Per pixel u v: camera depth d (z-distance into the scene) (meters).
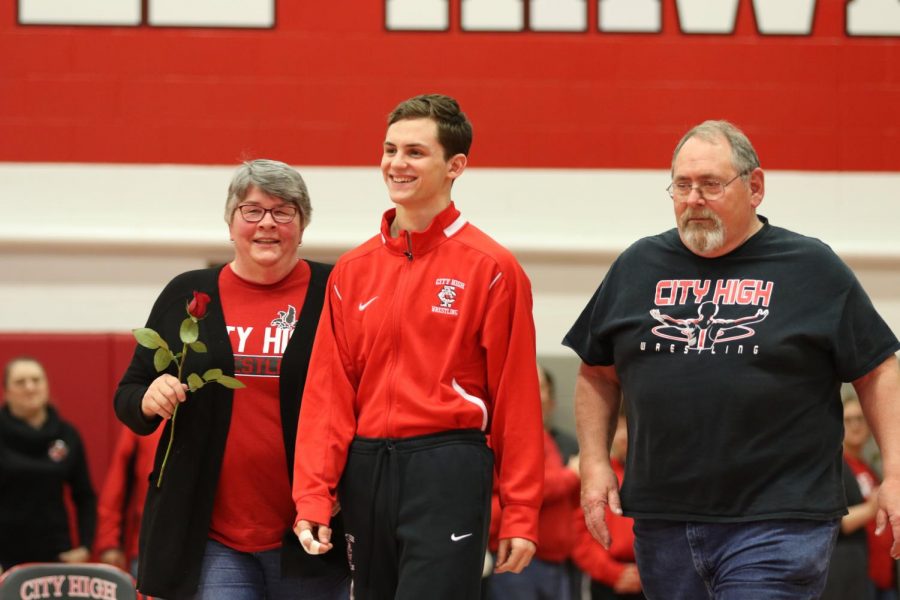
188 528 10.16
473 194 19.80
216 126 19.67
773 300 9.28
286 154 19.70
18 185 19.52
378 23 19.78
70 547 17.84
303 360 10.27
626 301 9.74
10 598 10.33
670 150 19.86
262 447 10.22
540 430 9.41
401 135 9.41
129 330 19.53
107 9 19.66
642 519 9.70
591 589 16.19
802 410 9.20
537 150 19.83
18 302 19.47
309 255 19.66
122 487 17.62
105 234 19.36
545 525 16.64
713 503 9.26
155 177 19.64
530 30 19.84
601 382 10.30
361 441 9.35
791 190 19.92
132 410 10.13
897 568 17.89
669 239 9.80
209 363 10.27
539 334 19.70
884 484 9.24
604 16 19.86
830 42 19.92
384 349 9.33
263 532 10.27
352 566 9.43
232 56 19.70
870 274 19.95
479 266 9.34
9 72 19.53
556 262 19.78
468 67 19.78
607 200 19.84
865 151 19.92
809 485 9.14
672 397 9.34
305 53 19.72
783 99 19.89
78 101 19.59
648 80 19.84
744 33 19.92
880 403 9.44
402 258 9.48
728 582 9.18
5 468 17.50
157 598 10.20
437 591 8.86
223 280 10.61
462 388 9.30
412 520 9.03
